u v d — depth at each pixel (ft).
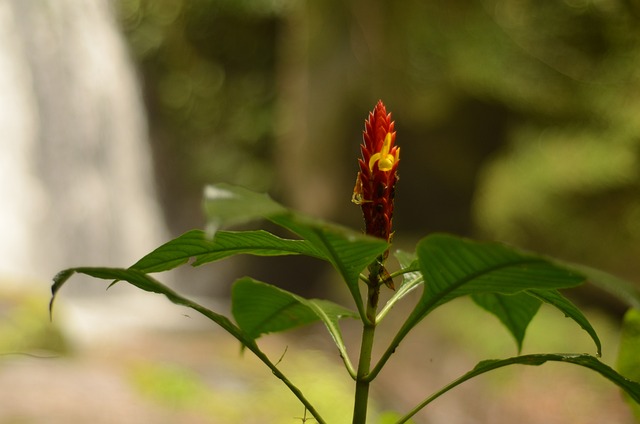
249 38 41.29
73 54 37.96
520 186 23.72
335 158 32.48
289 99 35.29
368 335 3.55
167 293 3.40
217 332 24.95
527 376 20.35
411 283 3.73
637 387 3.50
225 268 39.24
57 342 16.20
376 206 3.51
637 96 21.16
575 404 18.85
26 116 36.22
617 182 21.66
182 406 13.65
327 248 3.17
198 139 42.57
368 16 28.02
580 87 22.25
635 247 22.09
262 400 15.15
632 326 4.50
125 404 12.70
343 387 18.10
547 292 3.92
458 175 28.94
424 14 25.11
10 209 34.83
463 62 24.45
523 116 25.02
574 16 21.53
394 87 27.81
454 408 19.86
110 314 27.35
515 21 22.68
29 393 11.93
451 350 22.59
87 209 38.11
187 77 42.11
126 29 40.78
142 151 41.65
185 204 42.29
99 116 39.27
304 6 33.55
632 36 20.89
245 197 2.55
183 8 40.60
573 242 23.00
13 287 17.49
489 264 2.89
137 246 40.57
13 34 36.01
